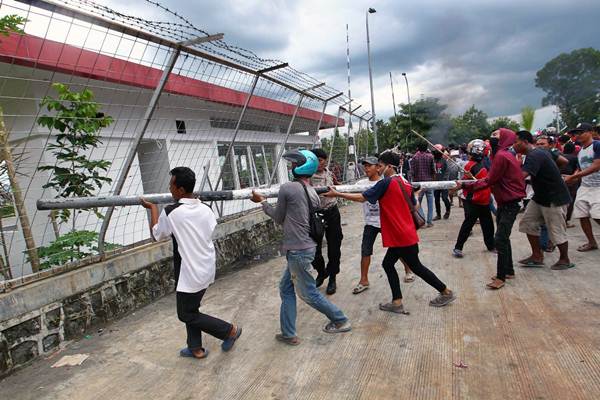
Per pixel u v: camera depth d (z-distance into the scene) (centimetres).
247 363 345
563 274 490
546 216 499
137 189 684
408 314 416
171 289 558
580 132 566
